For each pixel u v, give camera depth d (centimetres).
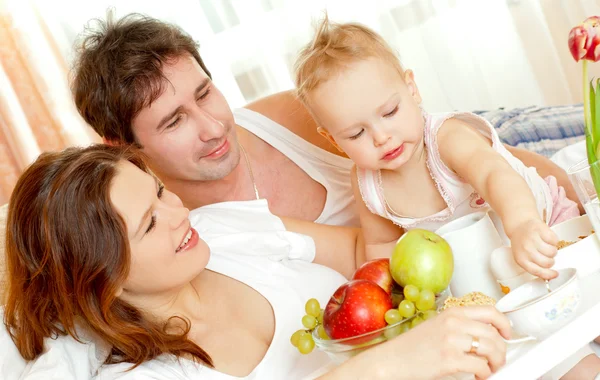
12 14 291
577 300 86
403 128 131
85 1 302
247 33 321
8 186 292
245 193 166
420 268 98
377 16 327
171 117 140
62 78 295
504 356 83
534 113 210
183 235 112
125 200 108
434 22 328
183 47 144
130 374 106
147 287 112
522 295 93
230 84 320
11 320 115
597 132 93
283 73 326
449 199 141
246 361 116
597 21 88
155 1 311
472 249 104
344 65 130
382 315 92
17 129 288
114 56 138
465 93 335
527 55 328
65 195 107
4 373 111
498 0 325
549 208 140
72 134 295
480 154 126
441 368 82
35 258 110
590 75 320
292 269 133
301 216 172
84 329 113
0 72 289
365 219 154
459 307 86
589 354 103
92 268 107
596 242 97
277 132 176
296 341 102
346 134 135
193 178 151
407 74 141
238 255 132
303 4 320
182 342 112
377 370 84
